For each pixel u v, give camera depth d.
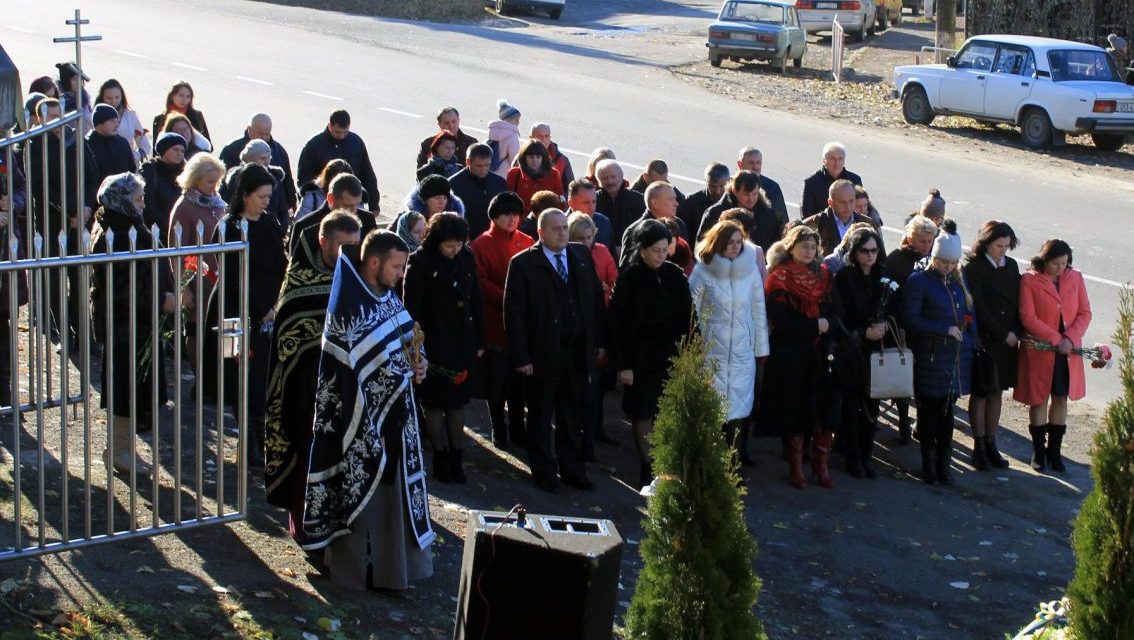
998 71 23.47
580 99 23.98
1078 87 22.55
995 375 9.87
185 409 8.76
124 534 6.21
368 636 5.96
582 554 5.24
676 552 4.79
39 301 6.01
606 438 9.84
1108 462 4.87
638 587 4.95
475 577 5.37
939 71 24.17
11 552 5.89
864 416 9.63
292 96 22.36
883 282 9.36
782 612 7.32
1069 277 10.01
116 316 7.33
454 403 8.34
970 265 9.95
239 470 6.56
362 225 7.72
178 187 9.91
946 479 9.70
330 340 6.26
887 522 8.91
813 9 37.41
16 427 5.92
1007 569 8.35
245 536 6.83
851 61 33.38
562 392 8.65
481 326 8.42
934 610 7.67
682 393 4.80
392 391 6.35
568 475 8.71
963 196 18.73
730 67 30.39
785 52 29.88
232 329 6.38
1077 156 22.67
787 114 24.45
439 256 8.26
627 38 34.94
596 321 8.72
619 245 11.10
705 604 4.75
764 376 9.22
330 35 29.88
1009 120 23.38
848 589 7.81
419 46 29.27
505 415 10.09
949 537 8.77
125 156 10.92
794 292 9.10
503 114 13.68
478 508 8.05
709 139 21.27
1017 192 19.23
